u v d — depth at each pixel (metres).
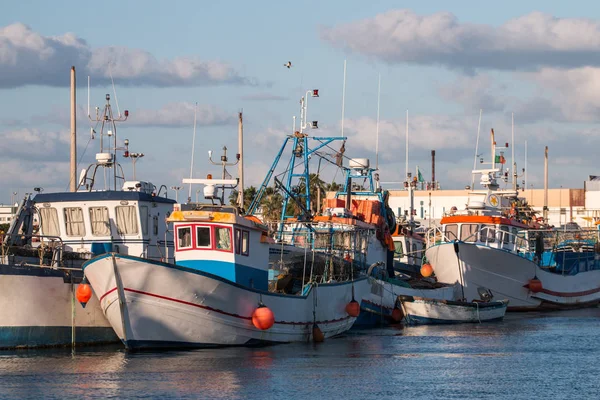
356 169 86.06
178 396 43.25
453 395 45.28
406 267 95.50
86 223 61.16
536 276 90.19
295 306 59.22
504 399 44.66
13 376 46.84
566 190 189.75
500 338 66.56
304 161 84.19
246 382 46.50
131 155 70.88
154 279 50.72
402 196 183.88
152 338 52.25
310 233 71.12
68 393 43.44
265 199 129.38
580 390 46.78
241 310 54.28
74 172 75.69
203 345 54.03
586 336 68.25
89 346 55.88
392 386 47.00
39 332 54.03
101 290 51.69
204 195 58.50
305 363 52.38
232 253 54.84
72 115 76.50
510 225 88.62
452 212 92.12
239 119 96.94
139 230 60.72
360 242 77.50
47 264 56.59
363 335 67.69
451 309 77.62
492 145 116.31
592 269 101.94
